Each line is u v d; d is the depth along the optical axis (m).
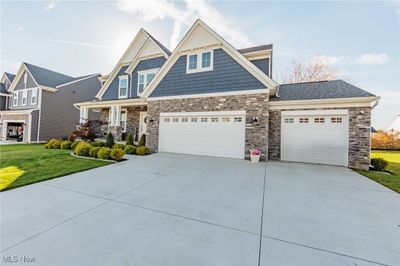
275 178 6.41
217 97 10.55
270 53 11.52
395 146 20.48
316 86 11.48
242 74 10.05
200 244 2.80
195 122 11.09
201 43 11.02
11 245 2.74
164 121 11.98
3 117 22.08
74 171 6.96
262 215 3.75
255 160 9.09
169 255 2.55
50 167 7.55
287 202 4.41
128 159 9.44
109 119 16.55
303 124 9.65
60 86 21.73
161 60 15.18
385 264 2.45
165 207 4.09
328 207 4.18
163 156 10.38
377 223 3.51
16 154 10.45
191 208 4.04
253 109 9.76
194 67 11.27
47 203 4.24
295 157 9.72
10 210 3.88
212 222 3.46
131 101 13.96
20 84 22.36
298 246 2.78
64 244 2.77
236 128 10.09
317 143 9.34
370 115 8.45
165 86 11.99
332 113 9.05
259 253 2.61
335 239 2.97
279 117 10.05
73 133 14.39
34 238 2.91
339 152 8.93
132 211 3.88
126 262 2.41
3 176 6.27
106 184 5.62
